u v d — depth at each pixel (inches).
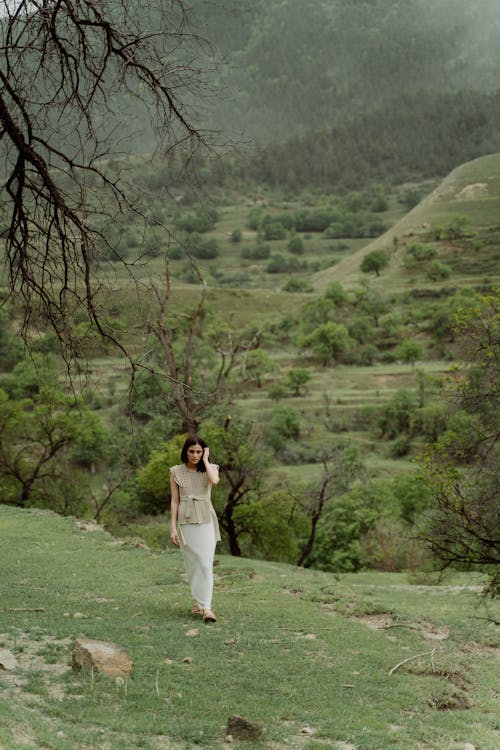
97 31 301.6
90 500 1598.2
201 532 395.5
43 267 311.6
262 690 298.7
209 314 5674.2
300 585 540.7
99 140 297.7
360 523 1651.1
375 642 397.1
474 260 7706.7
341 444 3533.5
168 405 360.2
